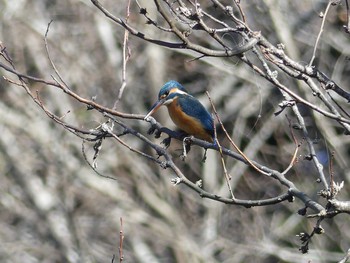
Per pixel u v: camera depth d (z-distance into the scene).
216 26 15.68
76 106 16.78
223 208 17.53
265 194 17.61
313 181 16.73
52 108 16.69
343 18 13.98
